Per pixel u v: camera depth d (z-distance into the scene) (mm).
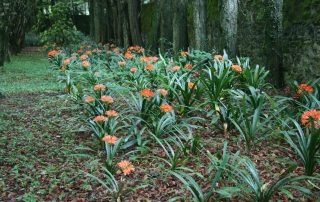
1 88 7676
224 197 2525
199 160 3203
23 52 16625
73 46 11789
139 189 2850
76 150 3691
